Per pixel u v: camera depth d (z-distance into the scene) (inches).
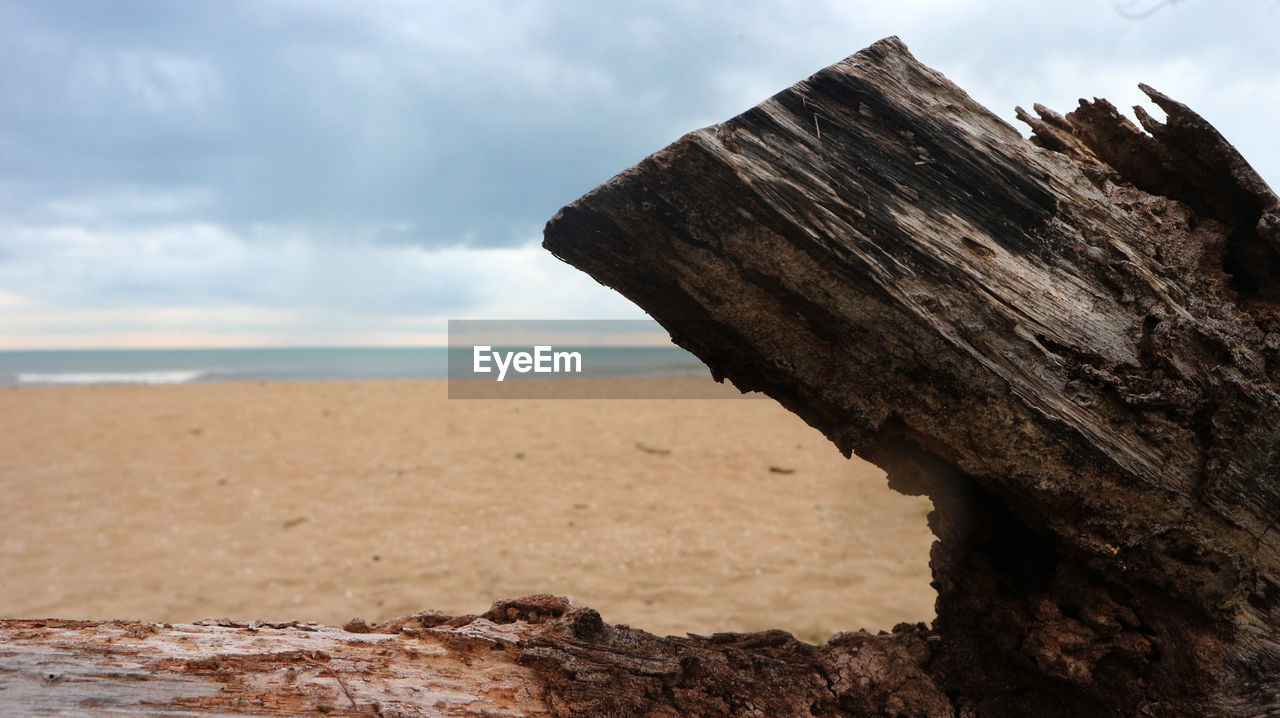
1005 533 78.5
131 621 68.0
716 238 61.4
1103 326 64.6
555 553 252.2
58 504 318.7
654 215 61.1
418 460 413.1
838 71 63.9
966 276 62.4
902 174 63.5
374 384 1007.6
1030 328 62.8
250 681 59.3
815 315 63.0
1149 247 67.6
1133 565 67.6
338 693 59.4
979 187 64.7
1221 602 66.7
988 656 77.4
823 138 62.8
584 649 70.0
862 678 73.2
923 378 63.5
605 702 65.5
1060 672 70.3
